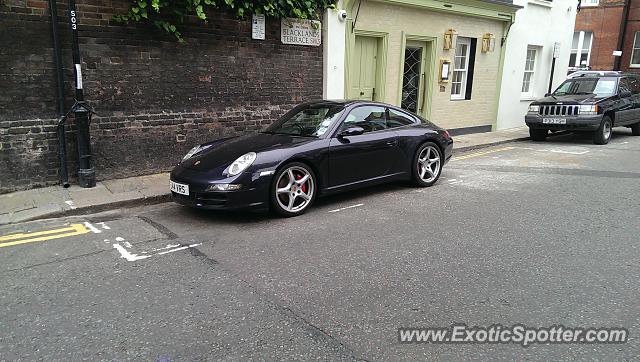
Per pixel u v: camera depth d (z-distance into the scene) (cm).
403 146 666
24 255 436
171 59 740
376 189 699
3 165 620
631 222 540
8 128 616
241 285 371
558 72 1609
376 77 1067
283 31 866
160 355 278
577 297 352
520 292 359
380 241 472
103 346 287
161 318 320
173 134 761
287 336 297
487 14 1252
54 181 662
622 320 318
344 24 949
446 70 1193
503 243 468
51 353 280
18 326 311
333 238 480
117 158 712
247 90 839
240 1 785
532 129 1262
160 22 696
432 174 723
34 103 631
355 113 629
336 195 661
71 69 654
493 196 659
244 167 515
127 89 705
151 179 712
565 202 628
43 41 625
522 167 891
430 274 392
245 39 819
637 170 853
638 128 1371
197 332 302
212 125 804
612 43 2500
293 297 350
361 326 309
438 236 488
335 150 581
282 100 893
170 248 453
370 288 365
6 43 600
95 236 489
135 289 364
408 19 1080
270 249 448
